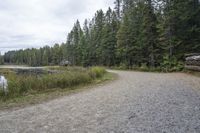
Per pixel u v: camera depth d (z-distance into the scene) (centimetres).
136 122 564
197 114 604
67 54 7500
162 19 2600
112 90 1144
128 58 3797
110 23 4738
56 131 522
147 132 489
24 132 522
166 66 2603
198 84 1171
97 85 1475
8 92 1123
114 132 500
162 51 2978
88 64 5616
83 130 522
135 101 816
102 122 579
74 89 1345
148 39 3058
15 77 1458
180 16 2334
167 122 550
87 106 779
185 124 527
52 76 1521
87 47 5688
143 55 3366
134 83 1390
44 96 1097
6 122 615
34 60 11856
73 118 629
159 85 1211
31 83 1312
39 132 518
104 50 4672
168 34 2538
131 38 3584
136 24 3506
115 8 5541
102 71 2414
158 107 705
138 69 3316
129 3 4659
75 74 1705
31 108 802
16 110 784
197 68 1752
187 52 2428
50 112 716
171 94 912
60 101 921
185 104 724
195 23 2403
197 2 2366
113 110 701
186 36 2425
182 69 2356
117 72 2741
